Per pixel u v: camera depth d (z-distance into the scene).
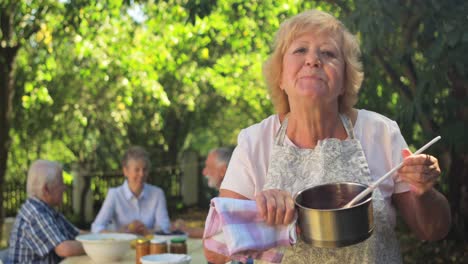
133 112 11.91
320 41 1.48
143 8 7.59
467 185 5.49
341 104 1.57
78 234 4.05
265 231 1.34
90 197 11.97
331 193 1.37
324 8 5.66
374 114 1.58
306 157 1.50
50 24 7.09
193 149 14.93
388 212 1.49
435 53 3.60
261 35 6.71
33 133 10.16
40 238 3.59
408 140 4.48
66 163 11.80
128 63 8.09
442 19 3.62
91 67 8.80
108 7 6.77
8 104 7.50
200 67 9.27
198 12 4.46
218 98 12.96
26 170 11.16
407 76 4.59
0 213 7.79
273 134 1.58
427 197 1.41
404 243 6.22
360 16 3.74
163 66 8.66
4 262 3.97
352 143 1.50
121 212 4.57
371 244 1.46
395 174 1.52
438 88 3.97
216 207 1.35
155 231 4.20
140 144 12.73
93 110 11.14
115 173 12.27
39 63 7.94
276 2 6.15
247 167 1.56
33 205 3.66
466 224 5.75
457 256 5.59
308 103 1.46
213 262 1.48
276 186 1.49
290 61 1.48
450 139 4.16
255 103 9.95
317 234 1.29
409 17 3.85
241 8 6.23
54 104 9.93
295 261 1.47
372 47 3.81
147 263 2.91
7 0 6.70
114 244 3.37
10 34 7.18
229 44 7.41
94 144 12.17
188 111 12.96
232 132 14.59
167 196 13.35
